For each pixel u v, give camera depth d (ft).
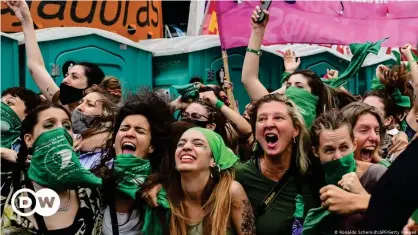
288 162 10.63
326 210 9.84
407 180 8.25
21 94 12.90
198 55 19.77
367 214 8.55
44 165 10.11
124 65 19.10
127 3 20.61
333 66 22.39
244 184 10.72
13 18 18.52
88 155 11.93
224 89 15.85
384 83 14.75
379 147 12.37
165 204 10.24
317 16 16.80
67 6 19.45
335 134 10.25
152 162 10.95
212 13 22.75
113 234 10.34
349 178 9.87
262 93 13.51
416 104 13.92
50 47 17.56
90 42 18.33
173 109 12.42
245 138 13.28
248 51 13.69
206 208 10.18
